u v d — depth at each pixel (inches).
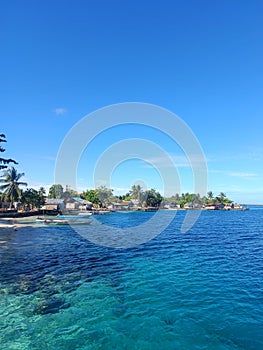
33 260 693.3
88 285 492.4
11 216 2206.0
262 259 721.6
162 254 793.6
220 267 629.3
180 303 406.9
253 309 383.9
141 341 300.2
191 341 299.3
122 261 694.5
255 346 288.5
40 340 302.0
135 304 404.2
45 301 413.7
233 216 3489.2
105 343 295.7
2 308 386.3
